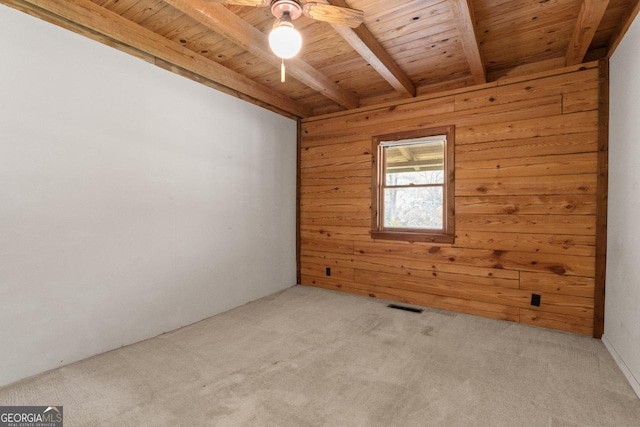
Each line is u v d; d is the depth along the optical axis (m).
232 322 2.96
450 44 2.67
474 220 3.12
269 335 2.66
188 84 2.93
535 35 2.49
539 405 1.71
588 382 1.93
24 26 1.94
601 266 2.54
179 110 2.85
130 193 2.49
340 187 4.00
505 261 2.97
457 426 1.55
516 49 2.71
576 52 2.50
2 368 1.86
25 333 1.95
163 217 2.72
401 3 2.12
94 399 1.76
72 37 2.15
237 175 3.44
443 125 3.27
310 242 4.28
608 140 2.51
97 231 2.29
